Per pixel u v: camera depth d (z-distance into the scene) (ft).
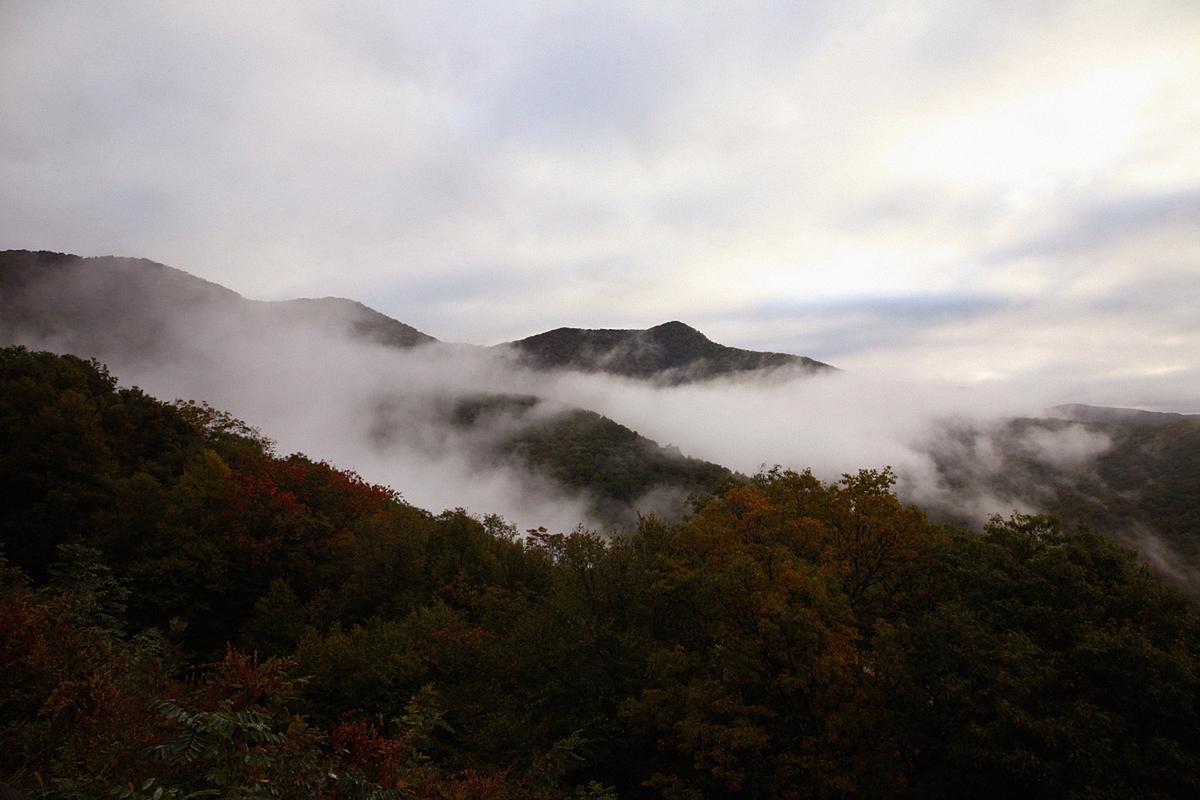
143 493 100.42
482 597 88.94
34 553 89.76
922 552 60.23
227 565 94.99
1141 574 46.75
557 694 55.77
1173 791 33.47
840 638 46.98
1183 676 34.94
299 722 21.76
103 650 27.45
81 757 17.71
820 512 72.49
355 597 93.50
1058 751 35.76
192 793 14.21
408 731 27.86
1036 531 56.18
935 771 43.29
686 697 48.14
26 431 99.91
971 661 39.09
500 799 28.37
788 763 42.86
